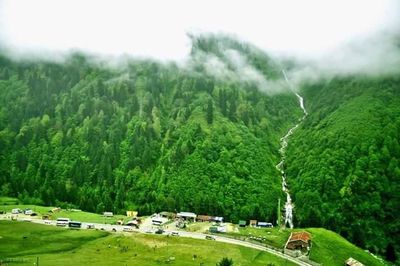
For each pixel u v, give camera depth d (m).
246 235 187.00
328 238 188.00
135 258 150.50
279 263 154.38
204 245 168.62
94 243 168.88
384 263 192.88
